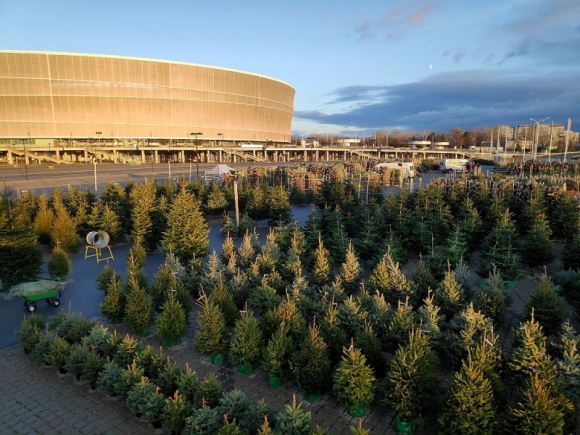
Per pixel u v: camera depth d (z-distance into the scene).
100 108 104.94
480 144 189.62
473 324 11.71
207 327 12.25
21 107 98.50
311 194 43.59
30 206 29.23
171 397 9.81
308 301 14.24
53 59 97.44
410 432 9.27
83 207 28.25
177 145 111.25
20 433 9.41
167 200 35.28
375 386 9.96
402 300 15.20
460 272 16.39
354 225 26.48
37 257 19.83
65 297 17.78
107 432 9.42
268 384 11.39
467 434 8.45
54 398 10.78
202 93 117.25
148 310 14.14
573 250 19.14
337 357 11.58
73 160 104.12
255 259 19.33
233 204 36.62
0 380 11.61
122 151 110.25
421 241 22.31
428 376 9.30
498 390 9.37
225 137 125.88
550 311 12.98
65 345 11.92
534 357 9.99
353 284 16.62
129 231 28.03
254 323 12.03
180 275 17.47
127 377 10.19
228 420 8.95
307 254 21.12
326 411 10.19
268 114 140.00
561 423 8.02
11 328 14.80
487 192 31.58
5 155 99.50
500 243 19.28
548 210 28.61
